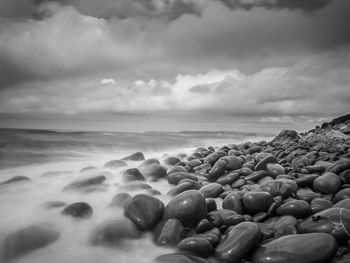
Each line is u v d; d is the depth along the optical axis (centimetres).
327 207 465
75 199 616
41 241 399
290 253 328
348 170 602
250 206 484
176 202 456
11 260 374
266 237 392
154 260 348
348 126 1466
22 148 1544
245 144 1383
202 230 423
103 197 624
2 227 468
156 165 812
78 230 459
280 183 557
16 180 730
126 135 3077
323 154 862
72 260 379
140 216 449
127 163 1089
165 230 414
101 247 397
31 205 573
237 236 370
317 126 1908
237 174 702
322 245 332
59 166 1152
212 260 357
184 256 345
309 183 588
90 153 1633
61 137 2219
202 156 1136
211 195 582
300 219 448
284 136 1477
